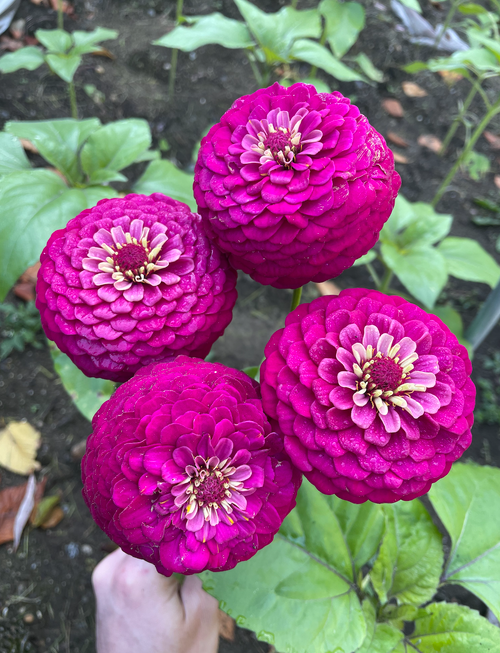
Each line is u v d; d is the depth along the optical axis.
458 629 0.37
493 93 0.94
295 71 0.86
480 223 0.80
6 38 0.79
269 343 0.25
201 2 0.91
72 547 0.53
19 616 0.49
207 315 0.27
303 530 0.39
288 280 0.26
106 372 0.26
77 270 0.27
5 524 0.52
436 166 0.85
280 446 0.23
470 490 0.42
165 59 0.84
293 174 0.24
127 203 0.29
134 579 0.33
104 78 0.81
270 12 0.90
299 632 0.34
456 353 0.25
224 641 0.49
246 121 0.26
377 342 0.24
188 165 0.76
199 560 0.21
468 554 0.40
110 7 0.88
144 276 0.27
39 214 0.39
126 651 0.33
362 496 0.22
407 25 0.89
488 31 0.64
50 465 0.56
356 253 0.25
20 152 0.47
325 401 0.22
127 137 0.47
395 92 0.90
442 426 0.23
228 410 0.22
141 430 0.21
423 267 0.50
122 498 0.21
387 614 0.40
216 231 0.25
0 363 0.61
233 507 0.22
